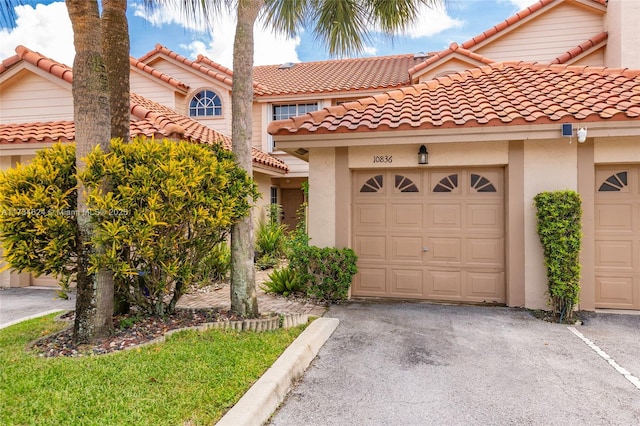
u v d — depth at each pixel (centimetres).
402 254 857
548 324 675
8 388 388
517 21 1484
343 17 776
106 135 522
